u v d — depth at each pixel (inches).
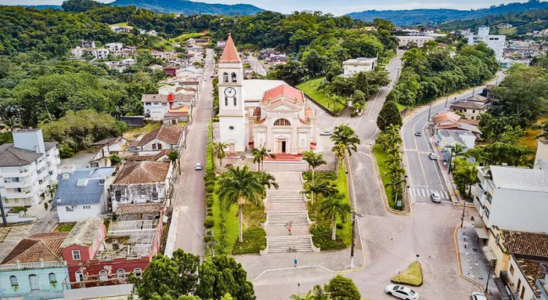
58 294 2374.5
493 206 2726.4
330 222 3115.2
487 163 3897.6
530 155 4237.2
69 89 5885.8
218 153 3964.1
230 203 2755.9
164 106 6274.6
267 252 2807.6
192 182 3846.0
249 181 2790.4
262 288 2456.9
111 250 2573.8
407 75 6879.9
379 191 3661.4
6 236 3102.9
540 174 2787.9
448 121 5270.7
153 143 4451.3
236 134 4205.2
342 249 2851.9
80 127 5024.6
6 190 3499.0
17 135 3681.1
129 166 3575.3
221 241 2869.1
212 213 3191.4
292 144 4212.6
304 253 2810.0
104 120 5295.3
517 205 2684.5
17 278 2380.7
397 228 3117.6
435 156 4436.5
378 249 2861.7
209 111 6648.6
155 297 1717.5
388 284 2502.5
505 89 5935.0
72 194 3235.7
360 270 2640.3
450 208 3435.0
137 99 6717.5
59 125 4891.7
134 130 5890.8
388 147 4252.0
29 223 3299.7
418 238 2997.0
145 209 3070.9
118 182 3267.7
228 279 1923.0
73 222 3218.5
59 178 3553.2
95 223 2655.0
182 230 3063.5
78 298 2349.9
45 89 5831.7
